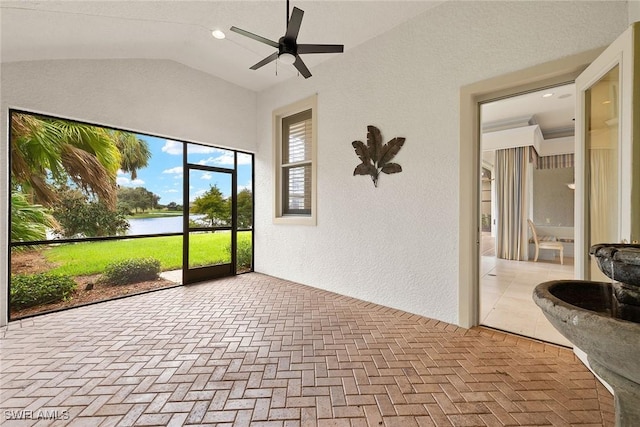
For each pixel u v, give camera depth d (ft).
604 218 6.66
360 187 12.09
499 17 8.41
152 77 13.01
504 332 8.87
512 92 8.60
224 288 14.05
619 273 3.04
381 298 11.44
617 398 3.15
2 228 9.48
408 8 9.82
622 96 5.54
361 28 10.93
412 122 10.37
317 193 13.87
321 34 11.30
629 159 5.33
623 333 2.39
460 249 9.21
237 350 7.72
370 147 11.53
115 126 12.07
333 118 13.08
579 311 2.77
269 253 16.75
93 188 12.82
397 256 10.91
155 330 9.02
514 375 6.53
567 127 22.04
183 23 10.53
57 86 10.47
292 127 15.97
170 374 6.59
